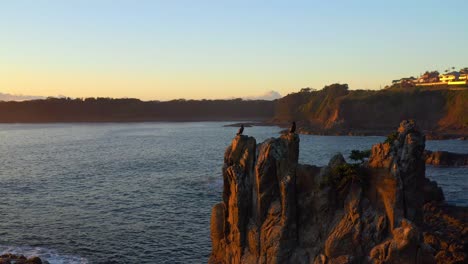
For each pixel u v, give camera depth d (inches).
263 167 2076.8
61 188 4950.8
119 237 3245.6
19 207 4087.1
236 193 2111.2
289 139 2127.2
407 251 1844.2
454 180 5142.7
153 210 3951.8
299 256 2012.8
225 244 2230.6
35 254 2923.2
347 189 2031.3
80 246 3068.4
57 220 3666.3
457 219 3176.7
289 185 2032.5
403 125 2100.1
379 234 1931.6
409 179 2017.7
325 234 2018.9
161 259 2851.9
